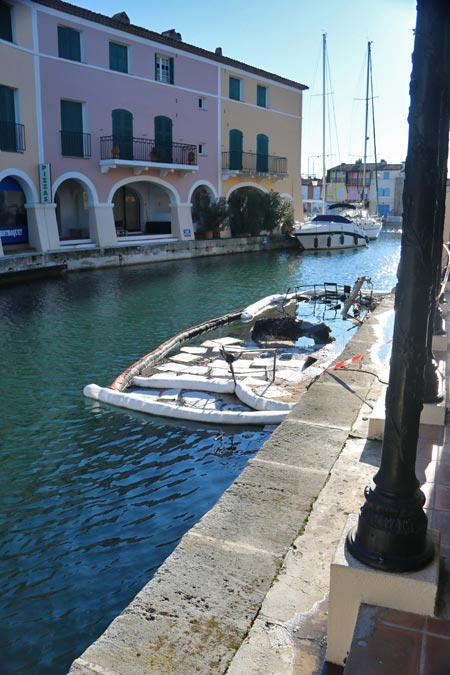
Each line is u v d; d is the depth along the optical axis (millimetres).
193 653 2768
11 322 15383
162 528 5676
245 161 37719
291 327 13266
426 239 2307
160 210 35375
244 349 12586
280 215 38469
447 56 2213
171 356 12180
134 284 22312
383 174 74875
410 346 2393
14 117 24938
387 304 13117
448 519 3594
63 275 24875
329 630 2633
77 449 7523
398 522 2516
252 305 17016
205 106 34500
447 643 2312
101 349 12656
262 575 3307
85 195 31047
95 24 27781
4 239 24969
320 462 4715
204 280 23516
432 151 2232
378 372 7344
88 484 6598
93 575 4984
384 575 2480
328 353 11930
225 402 9117
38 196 25969
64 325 15039
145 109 30891
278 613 3010
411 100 2230
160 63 31750
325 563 3395
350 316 15742
